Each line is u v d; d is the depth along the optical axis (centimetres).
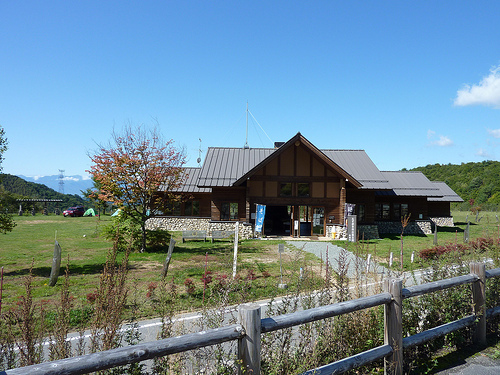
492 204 6500
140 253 1769
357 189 2830
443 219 3553
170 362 347
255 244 2172
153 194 1938
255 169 2514
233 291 856
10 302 888
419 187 3145
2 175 1480
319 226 2588
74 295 966
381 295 407
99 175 1806
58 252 1034
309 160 2597
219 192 2797
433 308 539
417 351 481
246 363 287
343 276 508
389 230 3109
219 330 279
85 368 222
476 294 527
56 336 375
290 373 358
